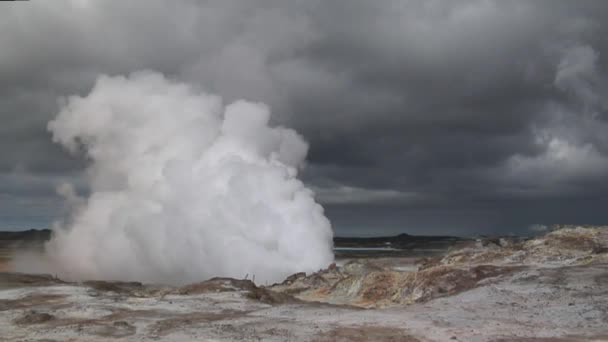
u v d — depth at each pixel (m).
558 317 32.66
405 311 37.44
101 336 28.97
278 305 43.53
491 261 63.53
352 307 46.97
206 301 44.00
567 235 68.12
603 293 37.34
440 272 53.09
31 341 27.70
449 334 28.42
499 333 28.55
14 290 49.94
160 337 28.44
